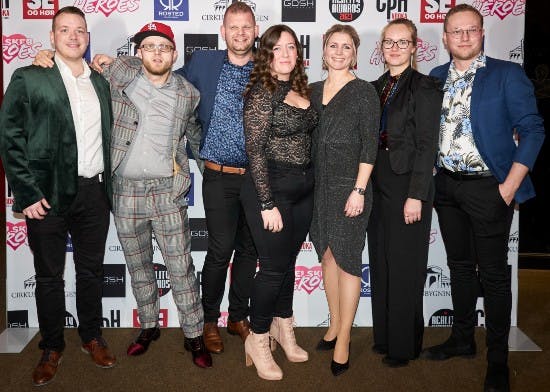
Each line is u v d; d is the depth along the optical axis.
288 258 2.68
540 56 4.62
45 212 2.62
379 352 3.06
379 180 2.78
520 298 3.96
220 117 2.84
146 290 3.01
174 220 2.87
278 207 2.57
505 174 2.61
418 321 2.88
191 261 2.98
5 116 2.52
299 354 2.96
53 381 2.74
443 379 2.78
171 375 2.82
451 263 2.96
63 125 2.57
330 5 3.21
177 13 3.20
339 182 2.70
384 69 3.20
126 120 2.72
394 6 3.22
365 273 3.44
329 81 2.76
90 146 2.69
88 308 2.89
